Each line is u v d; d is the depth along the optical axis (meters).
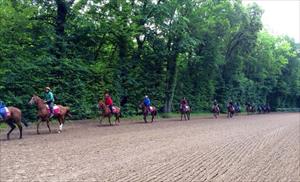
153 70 42.56
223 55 58.44
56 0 31.81
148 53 41.44
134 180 11.22
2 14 28.03
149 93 41.34
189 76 53.28
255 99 79.50
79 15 33.88
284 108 100.12
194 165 13.94
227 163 14.67
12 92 27.05
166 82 45.06
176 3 40.75
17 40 29.44
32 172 11.91
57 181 10.86
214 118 46.19
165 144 19.12
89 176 11.56
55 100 29.78
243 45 61.78
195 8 46.56
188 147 18.44
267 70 81.81
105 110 29.67
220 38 52.28
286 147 19.97
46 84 28.97
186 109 40.31
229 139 22.42
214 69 54.78
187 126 30.92
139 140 20.34
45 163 13.34
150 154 15.94
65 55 31.55
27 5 31.22
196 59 47.16
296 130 30.94
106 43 37.72
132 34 36.84
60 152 15.70
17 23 28.97
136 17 37.47
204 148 18.33
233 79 65.00
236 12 53.53
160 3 39.81
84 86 32.09
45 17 32.72
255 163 14.95
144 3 39.47
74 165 13.14
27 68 27.34
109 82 36.00
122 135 22.47
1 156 14.55
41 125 26.89
